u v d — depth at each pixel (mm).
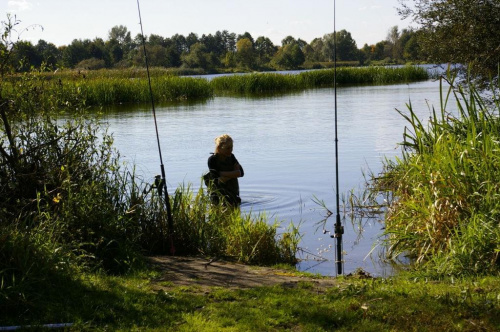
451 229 7008
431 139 9523
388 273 6793
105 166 7625
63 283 5238
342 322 4621
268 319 4676
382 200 10383
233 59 126438
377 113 24312
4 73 7312
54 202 6750
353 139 17266
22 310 4688
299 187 11461
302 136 18234
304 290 5547
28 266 5129
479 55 12469
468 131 8008
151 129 20969
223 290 5500
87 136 7656
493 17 12438
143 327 4480
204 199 8336
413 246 7602
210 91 41219
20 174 6793
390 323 4574
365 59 126188
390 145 15977
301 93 40688
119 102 36594
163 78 40656
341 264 7203
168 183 11812
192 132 19922
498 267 6199
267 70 126438
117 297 5113
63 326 4410
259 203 10359
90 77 38594
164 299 5164
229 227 7871
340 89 43312
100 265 6273
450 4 13016
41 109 7742
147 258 6973
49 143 7234
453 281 5883
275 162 14008
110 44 88688
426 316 4637
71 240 6352
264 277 6199
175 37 150250
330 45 127688
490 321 4523
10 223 6098
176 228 7609
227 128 20875
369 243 8133
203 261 7000
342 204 10172
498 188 7117
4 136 7266
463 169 7555
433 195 7617
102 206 6875
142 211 7586
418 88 39688
